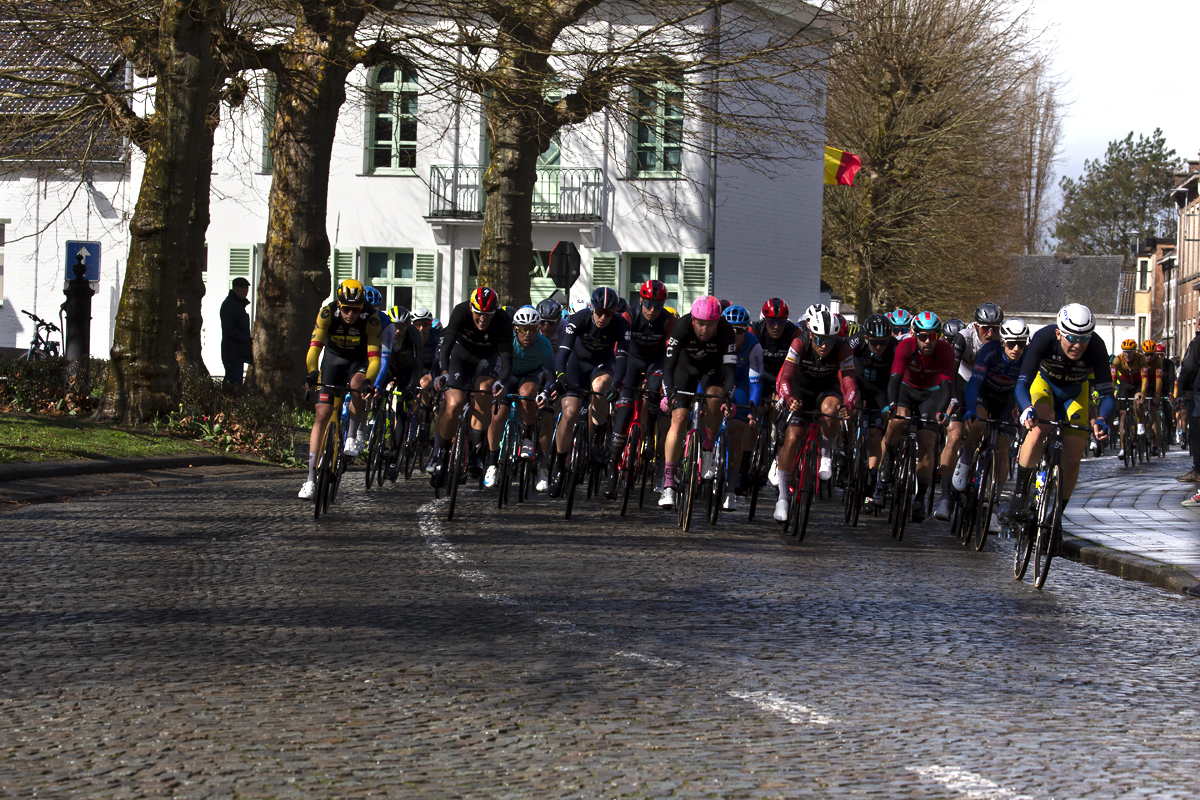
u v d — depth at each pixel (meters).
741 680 7.95
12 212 49.56
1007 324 14.77
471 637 9.03
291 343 29.52
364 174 46.03
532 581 11.63
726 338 16.14
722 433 16.78
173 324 25.31
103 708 6.93
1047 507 12.77
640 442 17.84
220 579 11.24
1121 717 7.35
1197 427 24.56
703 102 31.36
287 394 29.44
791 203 48.81
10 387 26.45
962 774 6.02
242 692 7.32
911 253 56.41
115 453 21.30
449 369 17.08
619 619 9.91
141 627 9.10
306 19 28.80
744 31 31.75
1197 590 12.51
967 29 52.66
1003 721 7.13
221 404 25.08
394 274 46.53
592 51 29.19
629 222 44.75
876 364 18.08
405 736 6.49
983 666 8.69
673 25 29.98
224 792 5.57
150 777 5.75
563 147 44.81
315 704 7.09
